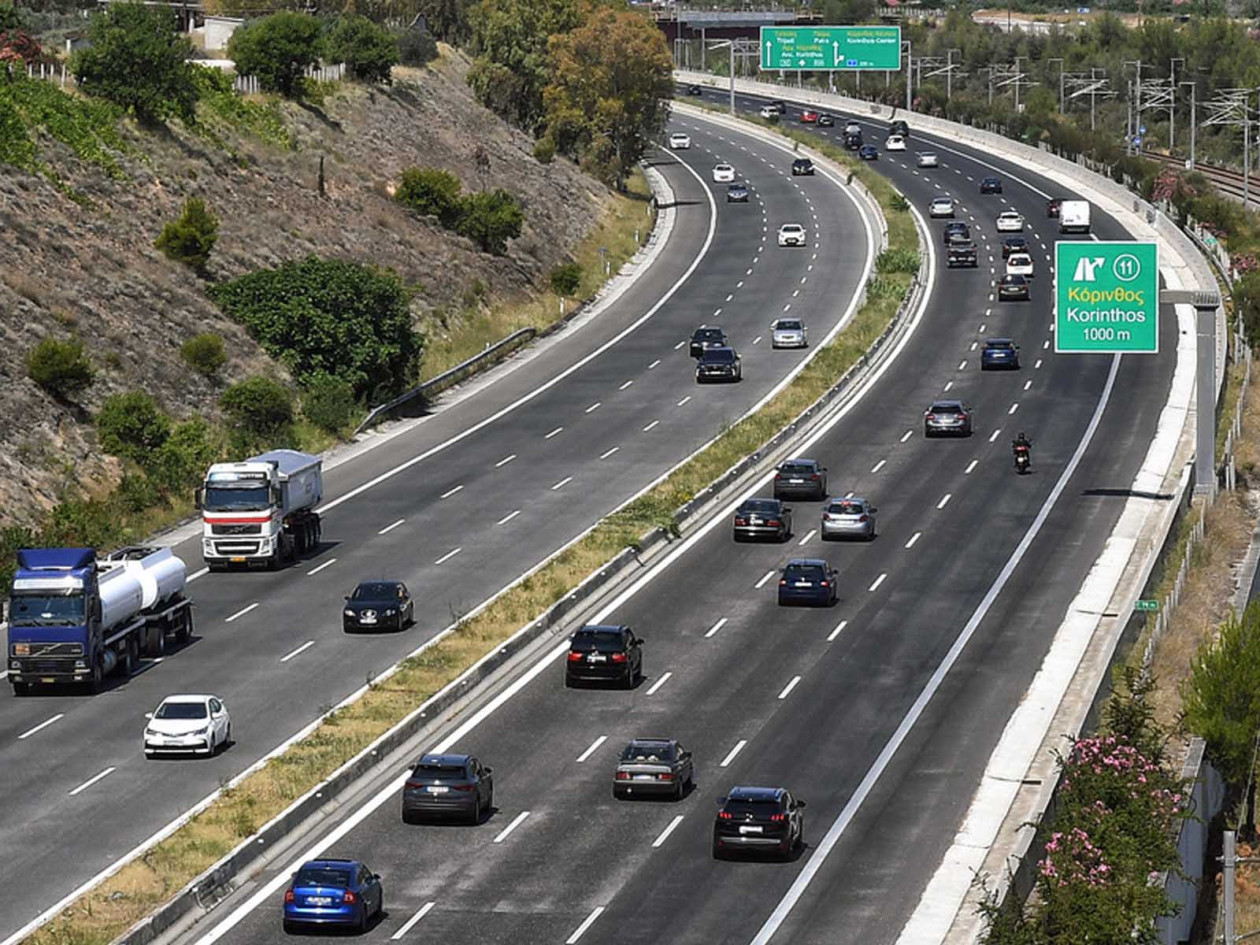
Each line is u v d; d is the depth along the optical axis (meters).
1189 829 165.88
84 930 142.38
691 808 173.25
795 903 150.25
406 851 161.62
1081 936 136.75
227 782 177.25
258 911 147.88
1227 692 192.12
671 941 141.62
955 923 147.12
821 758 187.62
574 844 163.12
